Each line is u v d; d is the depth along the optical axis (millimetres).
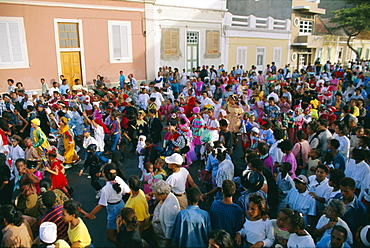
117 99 12211
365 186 5375
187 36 19703
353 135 7566
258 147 6027
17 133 9953
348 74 18578
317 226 4398
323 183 5020
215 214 4379
